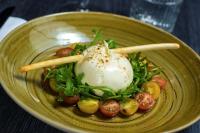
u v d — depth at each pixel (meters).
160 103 0.49
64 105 0.45
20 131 0.45
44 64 0.46
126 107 0.45
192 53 0.54
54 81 0.46
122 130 0.43
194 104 0.46
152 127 0.44
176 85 0.52
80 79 0.46
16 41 0.50
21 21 0.61
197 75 0.51
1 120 0.47
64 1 0.81
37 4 0.77
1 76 0.42
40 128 0.46
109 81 0.47
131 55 0.53
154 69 0.53
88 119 0.44
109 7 0.81
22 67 0.45
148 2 0.74
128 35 0.59
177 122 0.43
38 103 0.44
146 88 0.49
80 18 0.58
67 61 0.47
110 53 0.49
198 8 0.90
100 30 0.57
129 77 0.48
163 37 0.57
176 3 0.74
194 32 0.77
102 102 0.45
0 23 0.60
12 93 0.40
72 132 0.37
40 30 0.54
